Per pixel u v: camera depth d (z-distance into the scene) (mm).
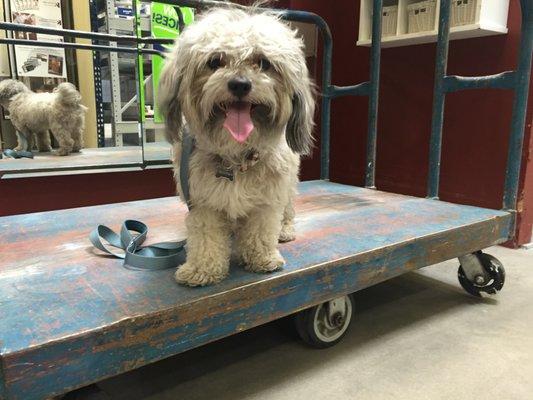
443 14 2311
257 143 1273
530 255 2824
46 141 3754
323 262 1458
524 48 2037
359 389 1466
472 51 3098
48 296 1178
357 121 4062
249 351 1709
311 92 1453
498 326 1891
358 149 4098
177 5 2191
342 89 2850
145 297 1179
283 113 1271
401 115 3676
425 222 1953
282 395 1439
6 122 4109
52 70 4137
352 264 1529
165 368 1603
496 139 3049
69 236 1705
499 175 3070
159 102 1346
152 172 3428
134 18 3211
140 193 3404
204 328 1199
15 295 1184
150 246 1560
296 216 2045
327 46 2859
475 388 1466
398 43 3363
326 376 1540
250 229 1376
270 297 1328
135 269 1377
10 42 2914
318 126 4301
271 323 1929
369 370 1573
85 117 4348
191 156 1317
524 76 2055
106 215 2021
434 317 1980
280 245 1631
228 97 1165
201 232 1306
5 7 3863
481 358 1643
